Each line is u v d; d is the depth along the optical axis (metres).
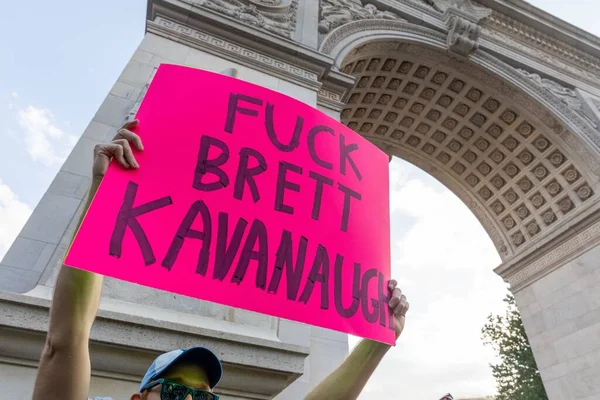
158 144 2.94
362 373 2.84
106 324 3.86
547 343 16.23
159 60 8.51
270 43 10.48
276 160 3.34
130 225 2.45
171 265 2.46
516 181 18.78
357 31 14.20
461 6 18.33
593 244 15.33
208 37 9.88
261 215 3.00
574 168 16.56
